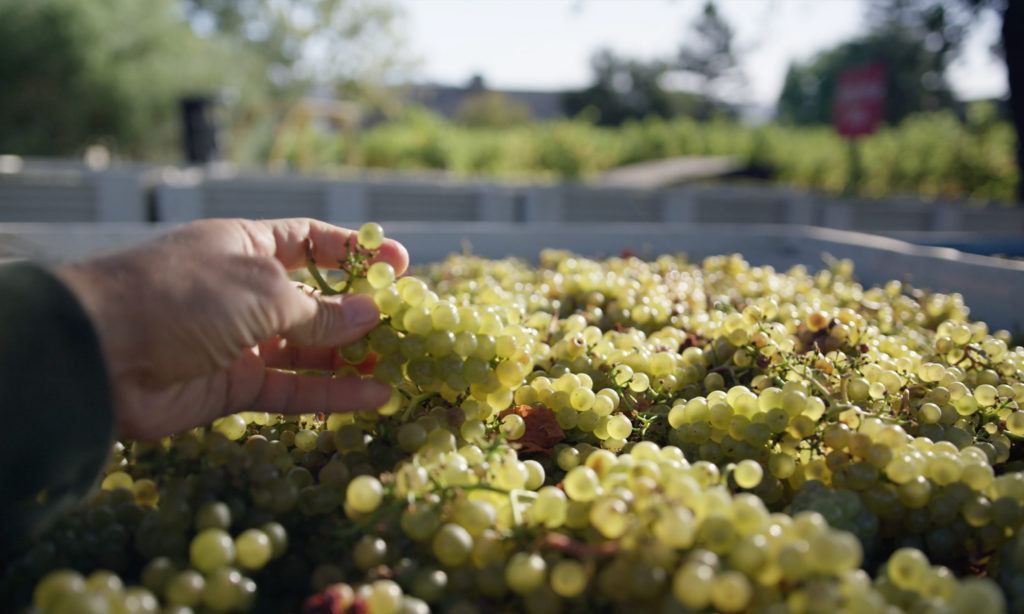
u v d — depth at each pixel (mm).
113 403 283
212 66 8008
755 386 451
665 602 251
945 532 340
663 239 1501
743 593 242
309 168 6383
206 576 279
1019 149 1894
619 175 5695
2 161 4062
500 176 5297
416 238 1390
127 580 308
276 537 303
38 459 269
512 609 281
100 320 289
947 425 444
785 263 1422
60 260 302
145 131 7094
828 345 522
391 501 312
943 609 241
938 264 1035
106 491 348
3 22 6152
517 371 389
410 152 5539
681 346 592
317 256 415
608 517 274
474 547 293
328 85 11102
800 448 383
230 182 2691
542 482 354
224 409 367
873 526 334
